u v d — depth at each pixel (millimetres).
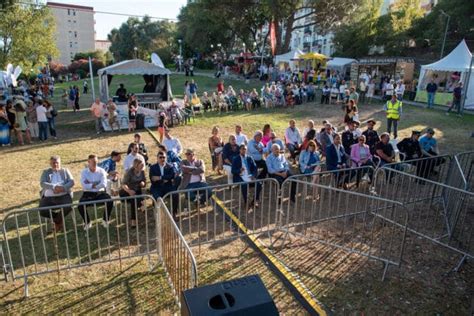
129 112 16047
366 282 5156
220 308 2701
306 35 66188
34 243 6145
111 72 17438
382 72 30812
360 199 8219
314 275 5301
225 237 6348
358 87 26969
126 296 4809
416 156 9578
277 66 35125
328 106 22328
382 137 9281
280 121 17672
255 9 37188
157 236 5566
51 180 6520
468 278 5332
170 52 67562
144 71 18031
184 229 6711
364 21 38219
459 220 7188
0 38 32062
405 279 5242
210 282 5102
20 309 4547
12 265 5258
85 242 6219
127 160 7910
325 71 32656
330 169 8648
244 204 7891
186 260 4215
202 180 7559
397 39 35875
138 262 5629
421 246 6215
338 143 8766
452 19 30719
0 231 6535
